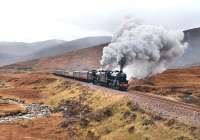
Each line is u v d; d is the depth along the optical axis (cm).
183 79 13925
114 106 5606
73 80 11850
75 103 7600
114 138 4506
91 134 5084
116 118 5081
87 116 5859
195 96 7669
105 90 7306
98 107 6256
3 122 7038
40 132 5959
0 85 16700
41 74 19000
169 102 5703
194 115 4338
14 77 19612
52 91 11575
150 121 4331
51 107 8819
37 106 9200
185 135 3638
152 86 9925
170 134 3825
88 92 7869
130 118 4781
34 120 7050
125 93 6581
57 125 6244
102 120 5394
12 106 9256
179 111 4694
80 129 5503
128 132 4412
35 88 13788
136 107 5022
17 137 5659
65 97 9094
